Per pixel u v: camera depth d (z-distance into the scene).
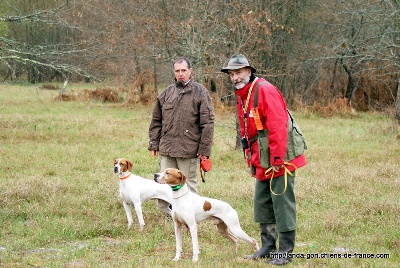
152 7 20.30
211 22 15.53
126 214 7.39
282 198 5.15
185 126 6.74
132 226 6.86
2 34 23.05
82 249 5.76
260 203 5.43
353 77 27.03
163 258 5.47
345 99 24.44
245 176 10.24
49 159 11.62
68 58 22.55
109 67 27.95
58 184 8.72
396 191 8.90
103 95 27.47
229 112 16.98
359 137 16.08
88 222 6.91
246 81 5.23
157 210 7.54
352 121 21.44
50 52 16.16
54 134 15.25
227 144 13.45
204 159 6.74
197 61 14.54
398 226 6.80
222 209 5.56
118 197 8.04
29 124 17.44
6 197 7.89
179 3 19.02
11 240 6.16
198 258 5.43
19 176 9.77
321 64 25.80
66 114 21.17
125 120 19.27
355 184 9.23
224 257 5.57
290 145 5.12
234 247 5.86
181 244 5.64
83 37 25.03
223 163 11.70
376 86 27.53
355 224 6.95
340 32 24.66
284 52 26.09
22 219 7.10
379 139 15.68
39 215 7.20
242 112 5.35
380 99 27.48
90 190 8.58
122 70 27.95
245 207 7.83
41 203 7.88
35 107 24.00
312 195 8.48
